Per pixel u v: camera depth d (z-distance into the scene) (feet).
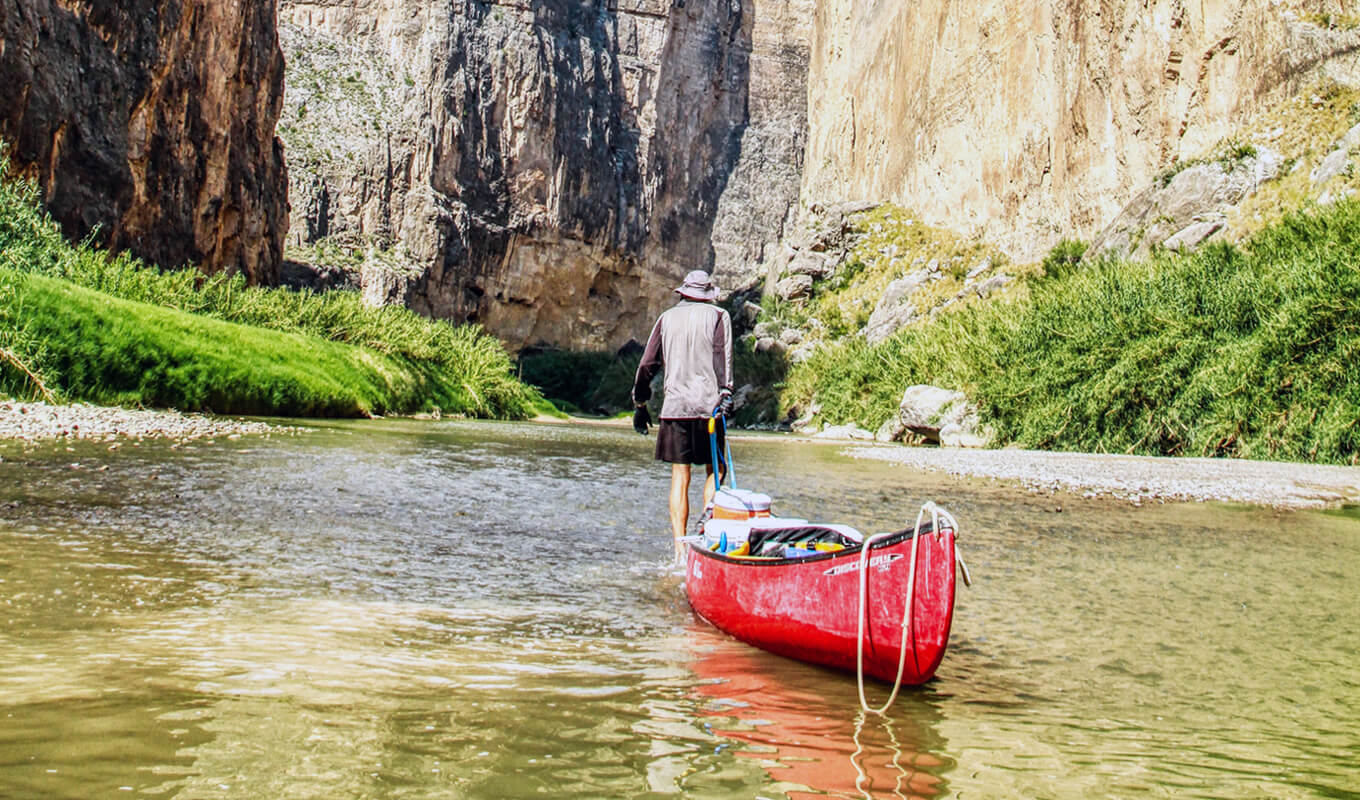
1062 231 129.39
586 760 9.30
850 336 153.79
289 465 34.88
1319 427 52.11
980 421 79.46
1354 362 52.03
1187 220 89.20
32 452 32.48
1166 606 17.54
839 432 103.60
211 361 61.52
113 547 18.42
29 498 23.27
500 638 13.89
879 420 100.53
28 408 44.45
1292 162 84.69
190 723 9.73
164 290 71.87
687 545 17.44
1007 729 10.80
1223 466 49.93
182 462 33.04
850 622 12.44
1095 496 36.42
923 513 11.87
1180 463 52.19
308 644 12.84
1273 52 95.66
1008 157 149.28
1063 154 130.93
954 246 156.56
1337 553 23.89
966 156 165.37
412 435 59.36
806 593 13.26
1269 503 34.96
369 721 10.08
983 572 20.51
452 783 8.58
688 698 11.56
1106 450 64.90
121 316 56.90
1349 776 9.50
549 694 11.39
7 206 63.41
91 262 66.69
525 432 76.02
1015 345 80.02
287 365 70.95
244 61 114.42
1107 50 119.85
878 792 8.76
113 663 11.51
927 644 11.51
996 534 26.08
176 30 96.63
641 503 31.45
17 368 48.47
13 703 10.02
